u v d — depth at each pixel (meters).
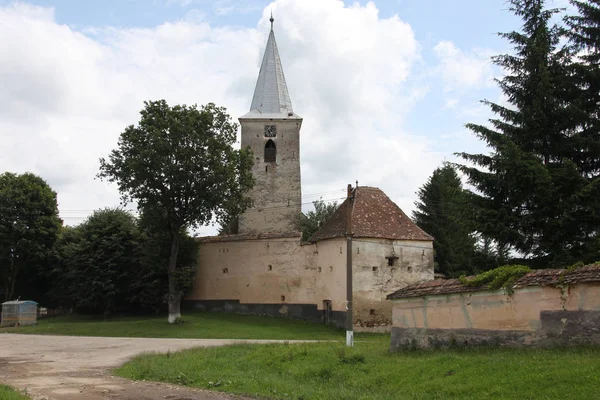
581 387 11.10
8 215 54.44
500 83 26.92
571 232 22.95
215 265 49.81
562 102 25.67
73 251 51.16
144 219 44.06
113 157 43.62
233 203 43.84
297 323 43.59
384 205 44.31
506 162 23.75
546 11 26.80
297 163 58.78
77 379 18.53
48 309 57.94
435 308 17.80
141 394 15.34
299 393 14.76
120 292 49.53
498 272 16.00
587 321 13.68
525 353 14.34
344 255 41.12
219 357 22.47
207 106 45.19
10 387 15.67
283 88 61.91
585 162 25.20
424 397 13.10
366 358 18.30
